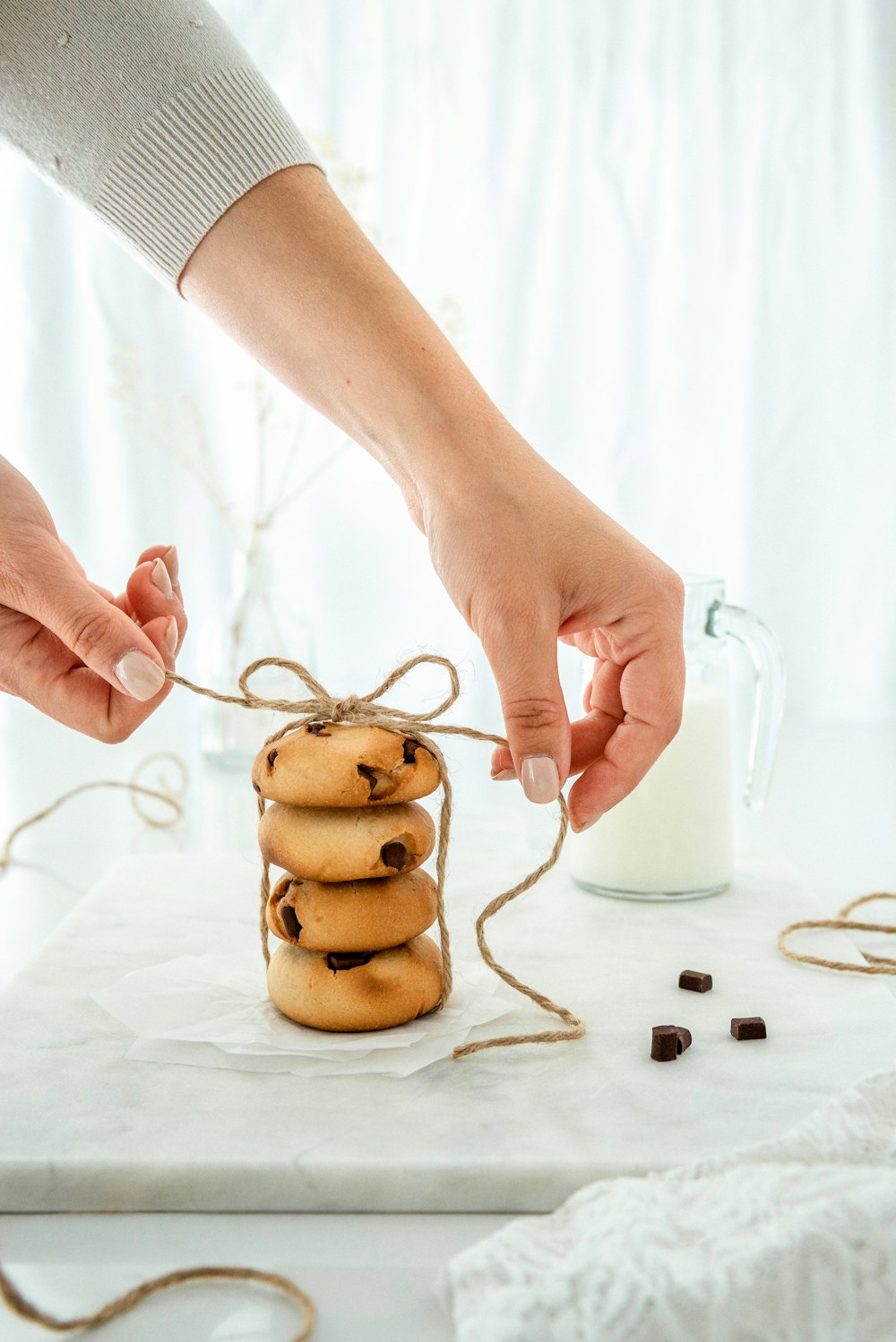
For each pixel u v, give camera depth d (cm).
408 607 155
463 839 87
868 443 154
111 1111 54
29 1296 47
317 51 152
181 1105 55
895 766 118
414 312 64
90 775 112
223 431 154
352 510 154
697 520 157
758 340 154
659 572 60
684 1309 44
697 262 154
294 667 61
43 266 150
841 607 157
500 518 59
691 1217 47
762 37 152
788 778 112
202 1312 46
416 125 153
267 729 110
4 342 152
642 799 76
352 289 63
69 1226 50
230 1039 59
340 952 60
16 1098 55
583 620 60
